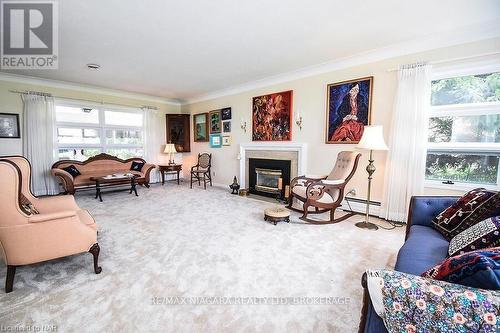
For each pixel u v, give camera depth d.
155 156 6.30
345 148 3.60
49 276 1.83
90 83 4.92
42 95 4.58
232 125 5.40
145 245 2.39
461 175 2.83
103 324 1.34
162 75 4.33
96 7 2.16
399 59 3.04
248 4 2.12
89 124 5.30
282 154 4.41
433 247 1.47
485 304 0.64
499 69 2.50
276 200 4.38
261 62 3.65
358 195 3.52
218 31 2.63
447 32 2.62
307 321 1.37
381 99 3.19
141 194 4.91
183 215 3.42
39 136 4.57
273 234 2.69
